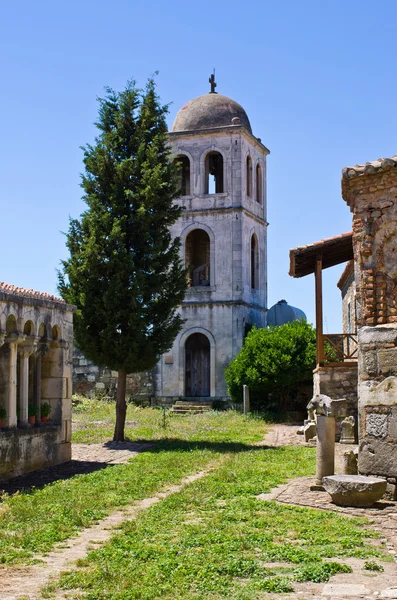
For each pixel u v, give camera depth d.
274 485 13.61
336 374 22.64
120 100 24.22
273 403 33.81
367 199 13.45
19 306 16.20
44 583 7.85
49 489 13.82
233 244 37.94
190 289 38.16
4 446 15.48
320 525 10.20
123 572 8.02
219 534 9.73
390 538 9.57
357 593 7.26
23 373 16.86
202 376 38.84
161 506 11.87
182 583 7.64
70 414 18.73
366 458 12.30
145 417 30.55
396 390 12.09
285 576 7.88
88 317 23.00
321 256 22.83
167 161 24.28
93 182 23.67
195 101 40.53
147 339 23.02
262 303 40.88
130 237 23.34
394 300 13.22
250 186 40.06
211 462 17.47
